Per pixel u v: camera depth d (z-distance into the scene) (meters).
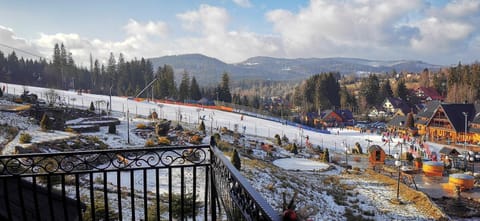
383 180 26.05
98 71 101.31
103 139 26.81
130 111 54.59
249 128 52.31
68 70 93.75
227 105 77.94
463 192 23.88
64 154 4.75
